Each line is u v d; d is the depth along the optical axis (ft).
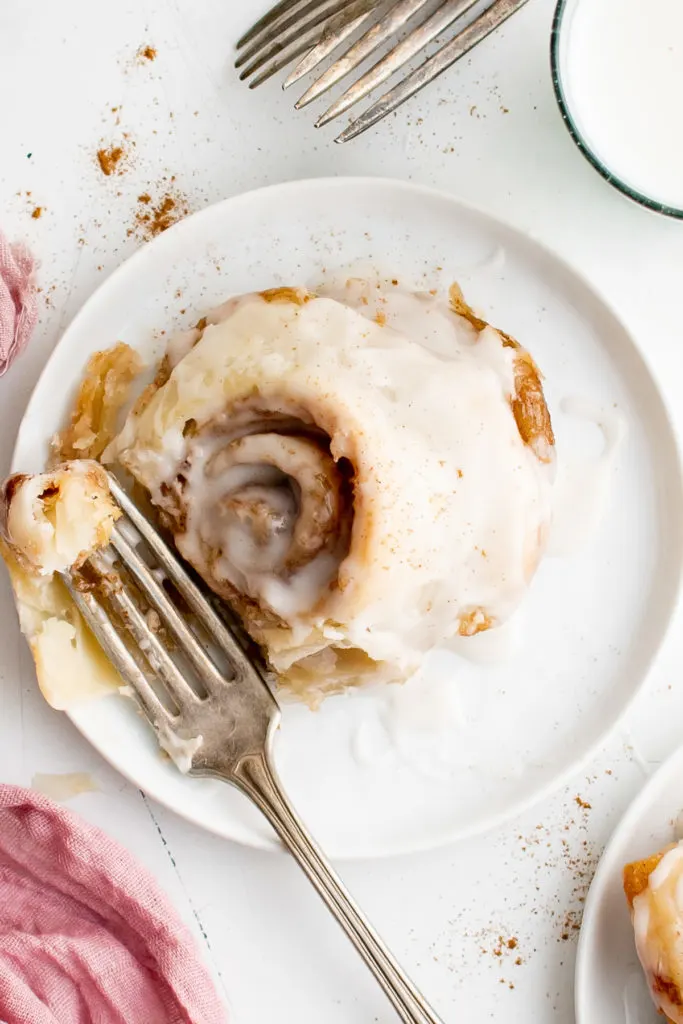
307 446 1.77
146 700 1.83
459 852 1.91
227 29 1.90
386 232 1.89
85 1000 1.86
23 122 1.91
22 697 1.90
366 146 1.91
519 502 1.80
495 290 1.89
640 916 1.83
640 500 1.90
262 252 1.89
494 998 1.90
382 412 1.77
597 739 1.87
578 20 1.86
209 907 1.90
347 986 1.90
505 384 1.83
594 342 1.89
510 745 1.88
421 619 1.80
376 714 1.88
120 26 1.91
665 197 1.88
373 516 1.74
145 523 1.82
